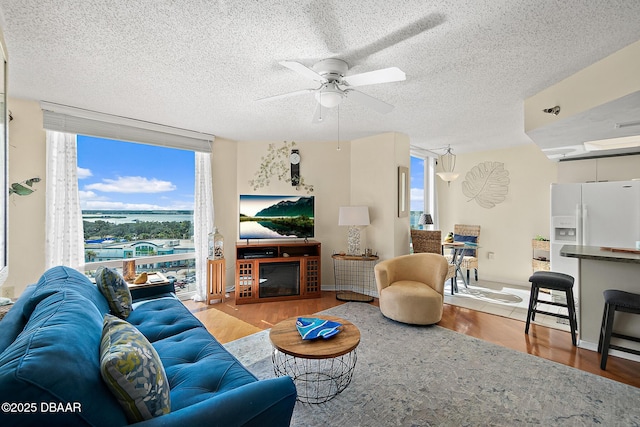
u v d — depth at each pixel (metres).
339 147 5.02
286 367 2.48
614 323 2.72
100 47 2.09
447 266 3.55
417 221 6.13
